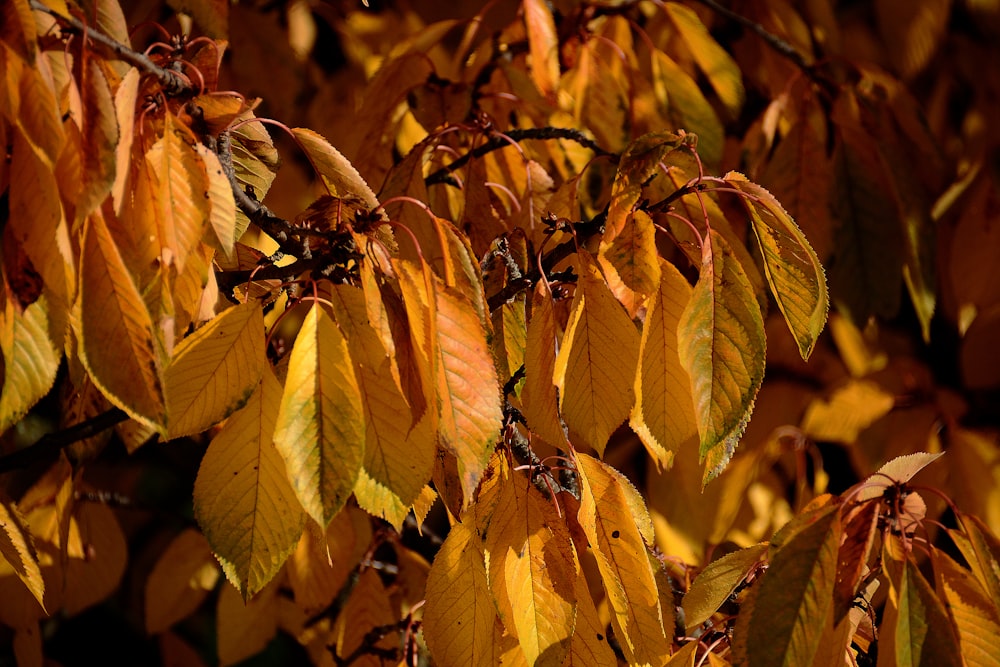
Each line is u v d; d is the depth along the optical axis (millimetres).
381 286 1159
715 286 1177
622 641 1217
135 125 1152
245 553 1145
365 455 1141
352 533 1485
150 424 1092
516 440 1273
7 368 1126
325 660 1480
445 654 1206
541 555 1203
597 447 1194
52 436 1263
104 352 1091
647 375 1196
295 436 1121
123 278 1090
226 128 1200
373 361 1144
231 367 1151
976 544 1209
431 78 1488
